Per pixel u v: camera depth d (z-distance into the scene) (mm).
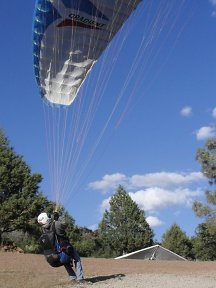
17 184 40406
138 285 10938
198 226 54875
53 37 12031
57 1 11273
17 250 42219
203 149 36094
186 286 10906
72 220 52000
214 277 12688
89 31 12148
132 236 57188
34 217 40719
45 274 12578
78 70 12836
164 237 69250
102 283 11203
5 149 41094
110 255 55688
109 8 11672
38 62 12531
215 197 34219
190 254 66812
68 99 13188
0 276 11844
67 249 11109
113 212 58312
